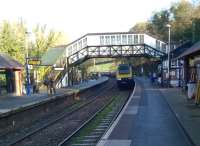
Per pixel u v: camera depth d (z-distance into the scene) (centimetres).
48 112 3347
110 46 7256
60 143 1666
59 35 7844
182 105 3097
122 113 2648
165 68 6675
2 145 1814
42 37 7256
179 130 1872
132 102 3538
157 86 6506
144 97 4116
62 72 6944
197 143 1470
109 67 16825
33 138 1989
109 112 3139
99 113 3066
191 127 1897
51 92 4653
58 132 2188
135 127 1980
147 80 9769
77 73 8556
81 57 7338
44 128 2345
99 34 7262
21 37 6694
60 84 6788
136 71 13450
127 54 7250
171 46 7144
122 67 6938
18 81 4912
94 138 1848
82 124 2348
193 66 3969
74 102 4447
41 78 6288
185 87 4550
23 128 2416
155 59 7394
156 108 2983
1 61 4609
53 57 6894
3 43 6425
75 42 7338
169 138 1642
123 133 1778
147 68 12419
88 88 6209
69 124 2534
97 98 4981
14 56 6419
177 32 10069
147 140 1595
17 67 4778
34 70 5616
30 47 6788
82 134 1986
